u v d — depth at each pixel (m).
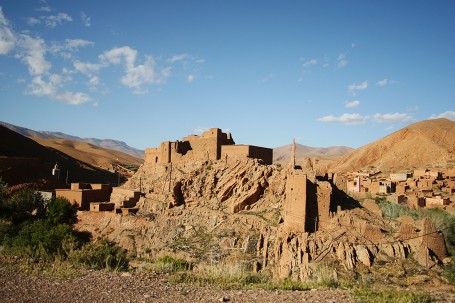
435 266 34.00
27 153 121.81
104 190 74.19
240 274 24.42
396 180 93.44
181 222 58.25
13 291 17.56
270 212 53.06
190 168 68.00
